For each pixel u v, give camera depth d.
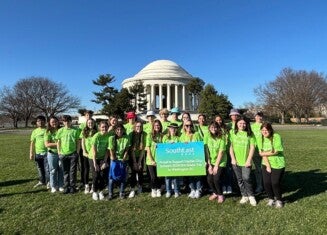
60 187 11.62
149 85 96.31
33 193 11.30
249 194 9.67
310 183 11.97
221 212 8.95
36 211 9.33
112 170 10.25
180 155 10.26
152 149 10.69
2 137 46.84
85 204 9.88
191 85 91.69
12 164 17.98
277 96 99.31
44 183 12.52
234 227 7.88
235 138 9.87
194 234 7.54
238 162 9.79
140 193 11.02
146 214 8.94
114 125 10.66
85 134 11.17
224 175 10.39
